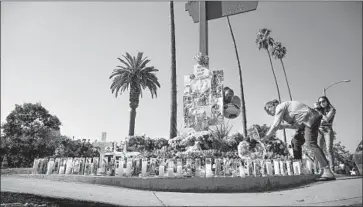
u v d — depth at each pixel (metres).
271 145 11.68
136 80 31.14
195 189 7.68
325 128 9.60
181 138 17.31
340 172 10.29
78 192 7.15
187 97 18.22
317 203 5.13
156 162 9.73
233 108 18.17
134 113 30.41
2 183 8.87
